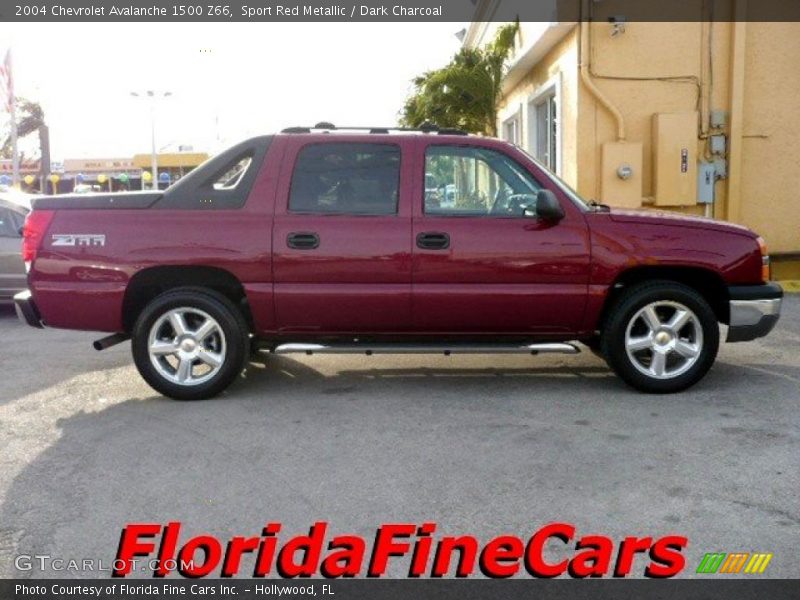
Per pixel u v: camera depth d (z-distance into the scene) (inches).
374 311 217.3
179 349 219.6
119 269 213.5
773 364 257.9
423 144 221.5
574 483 159.8
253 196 217.5
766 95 428.1
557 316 219.5
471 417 204.2
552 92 500.1
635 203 418.9
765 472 164.4
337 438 189.2
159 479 164.7
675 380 222.4
